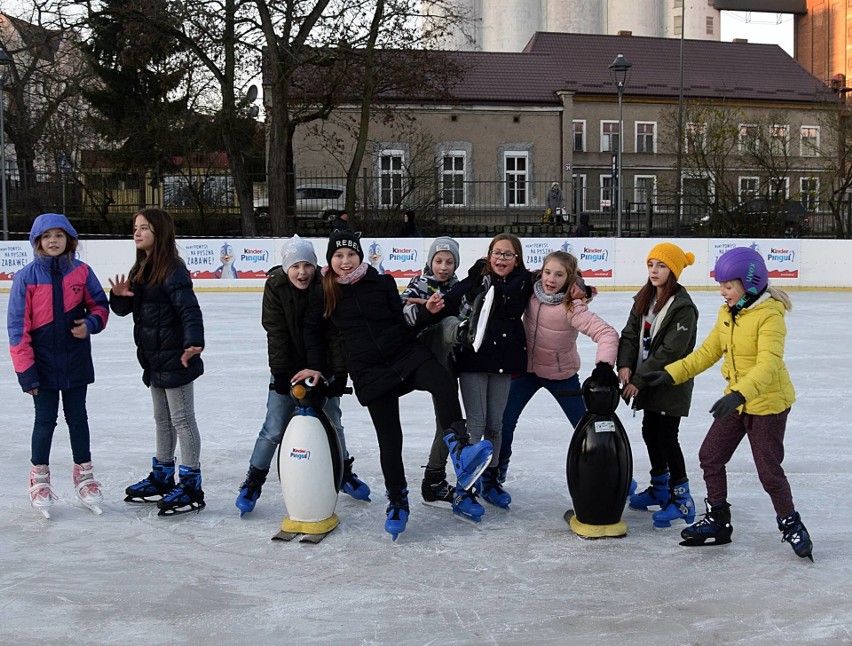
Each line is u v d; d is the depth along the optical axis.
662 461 4.98
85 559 4.34
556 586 3.98
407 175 29.17
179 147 30.00
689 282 21.39
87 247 20.28
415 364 4.55
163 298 4.91
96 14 25.81
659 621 3.59
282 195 26.83
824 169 31.86
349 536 4.70
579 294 4.95
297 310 4.80
